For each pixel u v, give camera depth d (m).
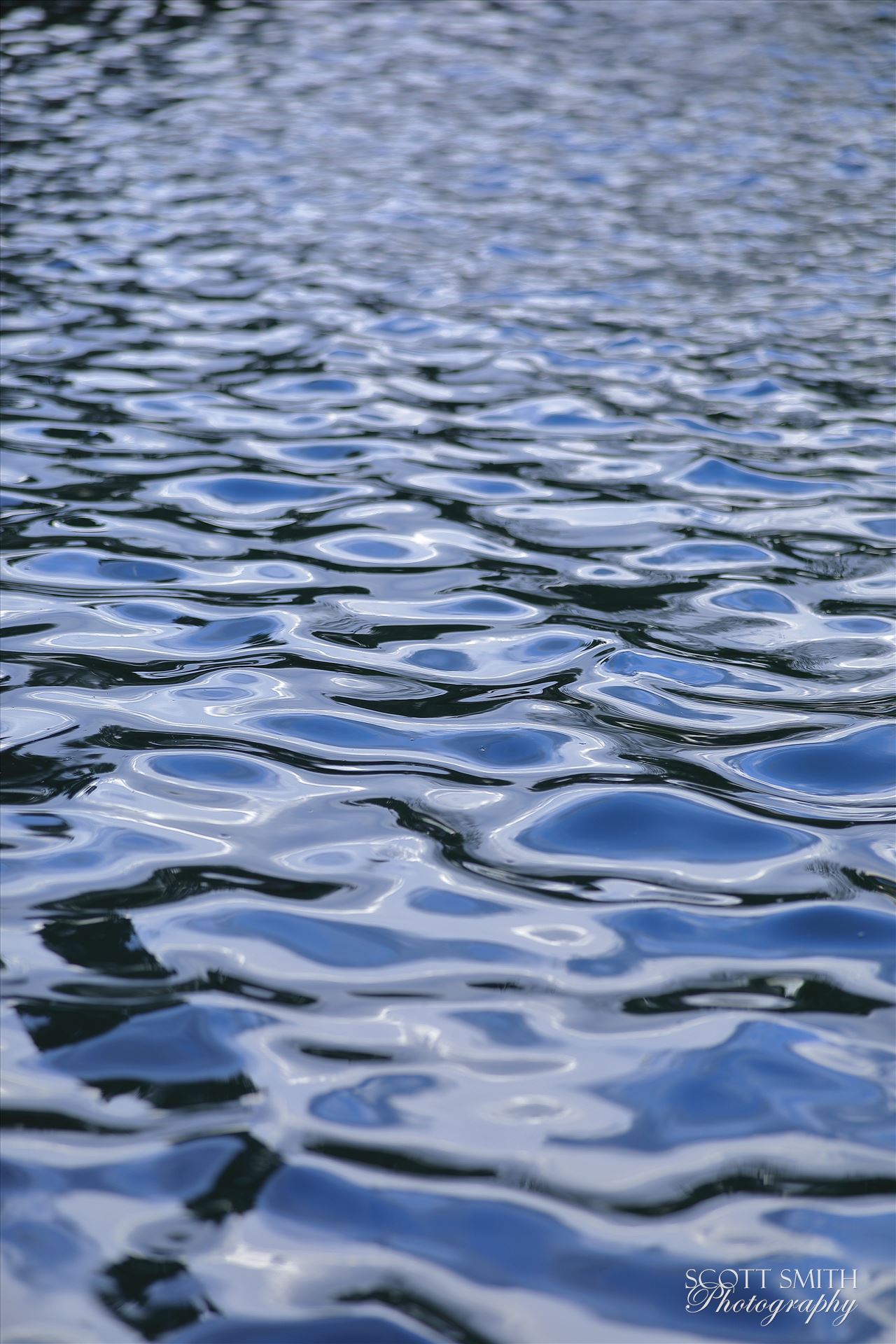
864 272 7.77
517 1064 2.29
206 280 7.32
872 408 5.88
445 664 3.69
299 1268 1.91
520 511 4.78
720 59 13.44
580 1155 2.11
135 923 2.62
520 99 11.64
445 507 4.80
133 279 7.31
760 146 10.44
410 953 2.56
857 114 11.41
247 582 4.17
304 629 3.88
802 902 2.72
